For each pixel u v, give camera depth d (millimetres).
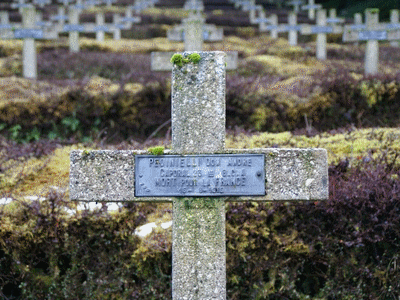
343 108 8992
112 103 9055
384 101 9062
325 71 12227
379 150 5512
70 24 16359
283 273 4230
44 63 13328
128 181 3229
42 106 8883
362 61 16188
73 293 4160
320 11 15695
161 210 4695
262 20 23078
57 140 7516
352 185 4402
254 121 8828
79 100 9008
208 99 3223
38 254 4340
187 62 3227
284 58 16031
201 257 3271
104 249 4270
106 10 27656
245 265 4234
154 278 4188
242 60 14773
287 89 9422
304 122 8953
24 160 6039
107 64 13484
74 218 4262
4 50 15852
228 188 3189
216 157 3197
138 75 10727
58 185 5230
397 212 4270
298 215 4371
